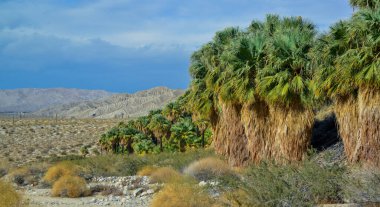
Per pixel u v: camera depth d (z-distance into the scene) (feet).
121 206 67.41
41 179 109.70
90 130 461.78
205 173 81.35
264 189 44.88
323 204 45.37
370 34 61.62
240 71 86.94
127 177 106.22
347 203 44.96
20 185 108.47
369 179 44.93
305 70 78.18
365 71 61.11
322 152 78.43
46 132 444.14
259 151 85.66
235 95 91.71
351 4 79.20
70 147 368.68
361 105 62.69
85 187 84.48
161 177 91.91
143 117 272.51
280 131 79.05
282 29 87.76
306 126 77.87
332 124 91.04
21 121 541.75
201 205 51.19
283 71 79.05
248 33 97.66
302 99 76.54
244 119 87.92
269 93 79.36
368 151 61.93
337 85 65.98
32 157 315.58
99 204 70.95
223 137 97.91
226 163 93.66
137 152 230.27
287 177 46.78
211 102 106.11
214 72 99.40
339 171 48.49
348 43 65.05
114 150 259.80
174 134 216.54
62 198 80.18
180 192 52.90
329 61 67.21
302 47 79.61
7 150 348.38
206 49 105.60
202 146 203.62
